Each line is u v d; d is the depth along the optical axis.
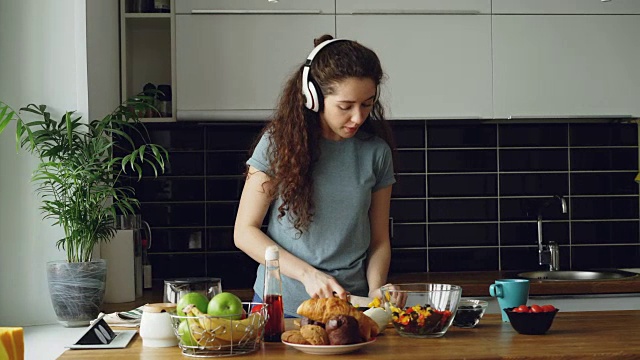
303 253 2.33
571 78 3.86
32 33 3.11
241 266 4.07
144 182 4.04
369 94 2.16
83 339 1.81
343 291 2.05
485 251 4.18
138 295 3.49
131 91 4.03
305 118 2.28
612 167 4.22
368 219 2.45
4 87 3.09
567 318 2.16
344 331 1.69
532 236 4.20
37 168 3.06
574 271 4.02
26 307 3.07
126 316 2.21
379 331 1.89
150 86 3.85
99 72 3.35
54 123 2.95
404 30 3.78
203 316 1.67
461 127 4.16
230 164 4.07
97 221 2.96
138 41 4.06
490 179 4.18
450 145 4.16
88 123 3.13
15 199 3.07
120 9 3.76
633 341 1.80
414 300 1.89
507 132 4.18
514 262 4.20
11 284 3.07
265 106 3.73
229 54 3.72
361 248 2.39
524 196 4.19
